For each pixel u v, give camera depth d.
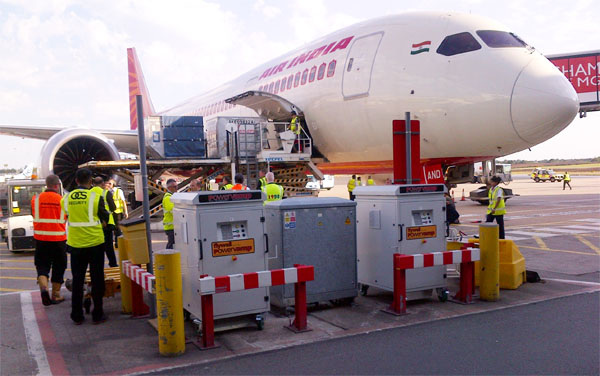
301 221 6.25
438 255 6.07
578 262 9.45
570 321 5.59
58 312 6.69
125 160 16.09
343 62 14.13
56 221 7.09
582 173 108.31
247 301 5.49
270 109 16.73
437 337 5.16
